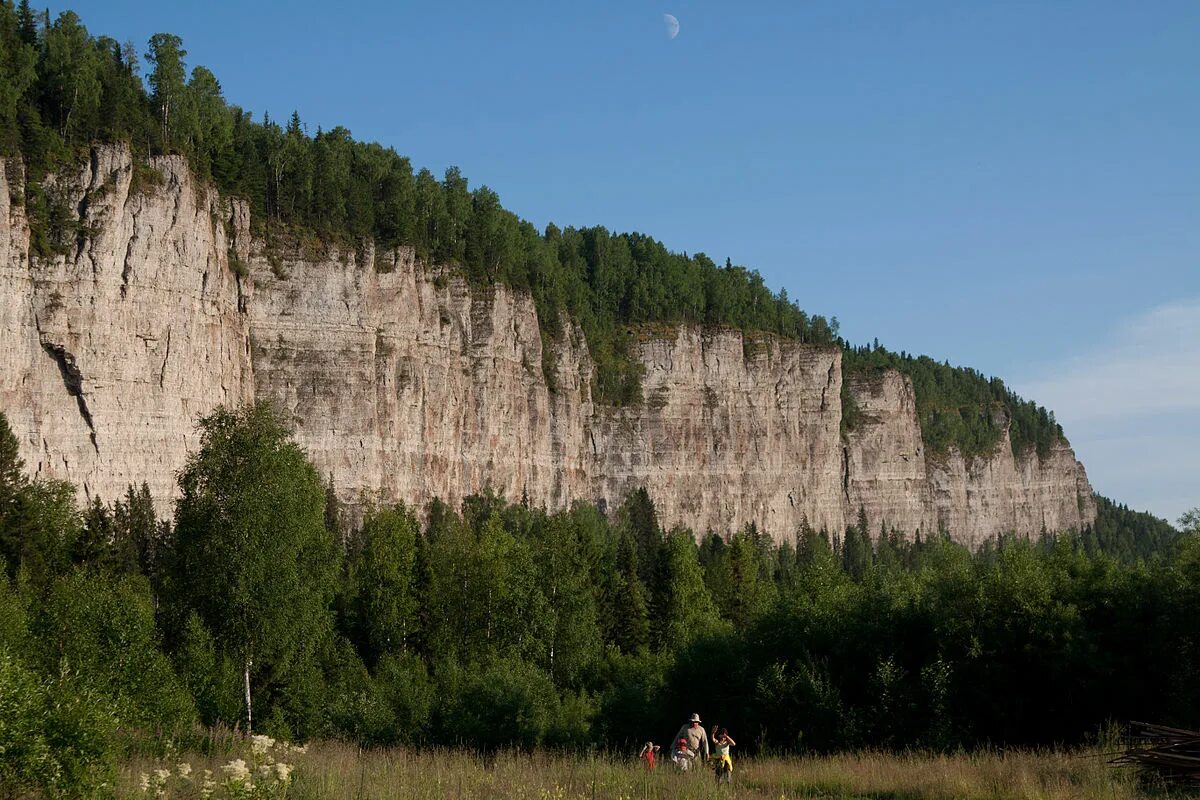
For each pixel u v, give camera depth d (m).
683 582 99.75
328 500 123.19
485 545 84.44
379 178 166.25
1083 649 45.47
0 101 106.62
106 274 108.56
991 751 43.84
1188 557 48.00
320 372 138.75
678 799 30.72
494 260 174.25
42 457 102.50
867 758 41.12
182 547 56.91
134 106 119.56
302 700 55.06
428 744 52.34
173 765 34.06
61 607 45.81
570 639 74.69
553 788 30.50
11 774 24.88
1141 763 33.06
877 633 49.75
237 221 135.75
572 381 189.25
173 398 114.25
